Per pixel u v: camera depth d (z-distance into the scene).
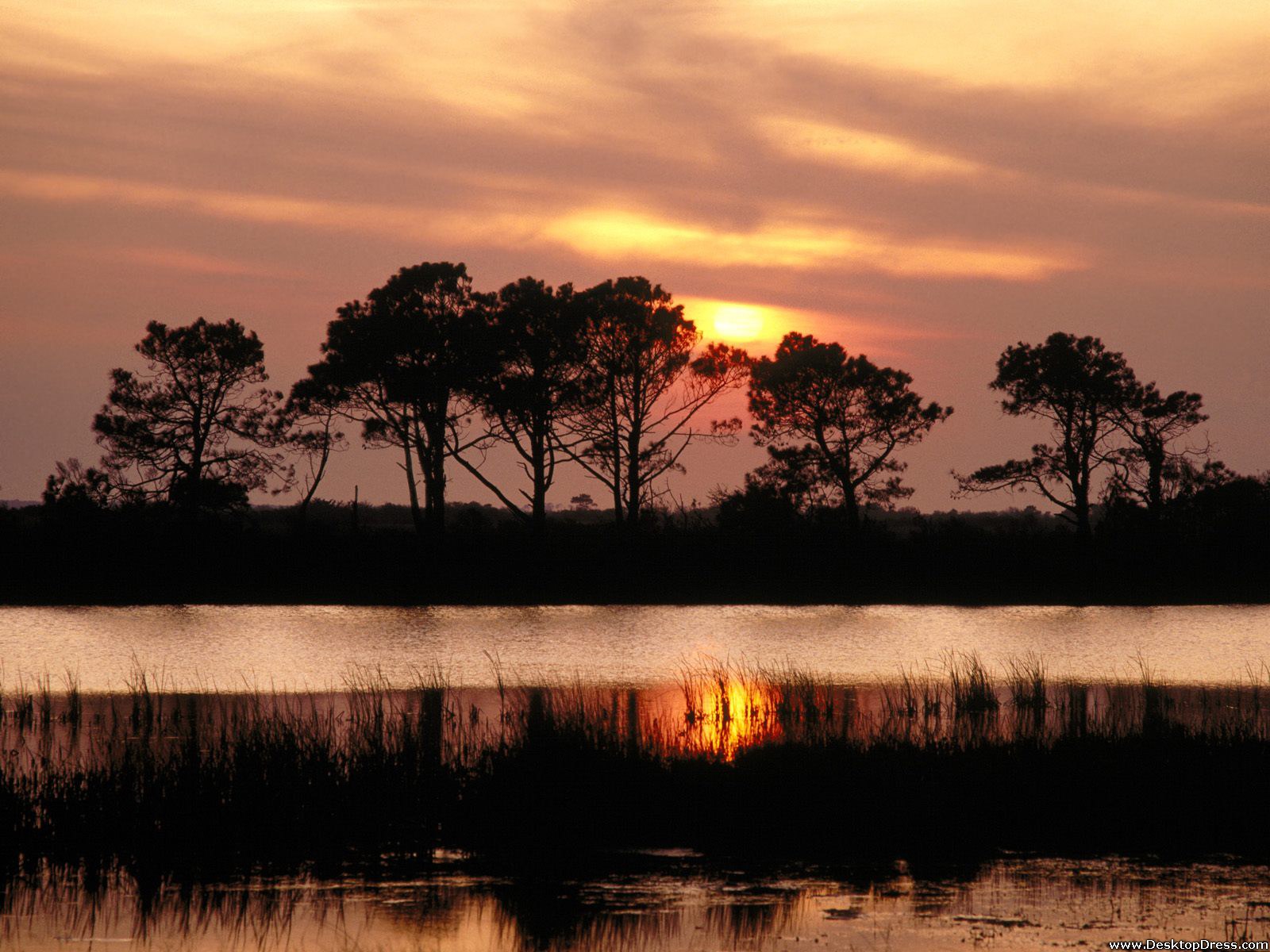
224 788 23.28
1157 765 25.67
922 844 21.58
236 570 87.69
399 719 33.41
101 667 49.38
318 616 73.25
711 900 18.88
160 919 18.16
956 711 36.66
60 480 90.12
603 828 22.27
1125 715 35.78
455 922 17.98
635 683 44.56
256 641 59.59
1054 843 21.64
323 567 88.88
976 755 26.47
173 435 88.88
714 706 36.19
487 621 70.75
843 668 50.03
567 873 20.14
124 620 69.31
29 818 21.95
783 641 61.41
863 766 25.45
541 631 65.19
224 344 88.88
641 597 87.69
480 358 88.62
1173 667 51.34
